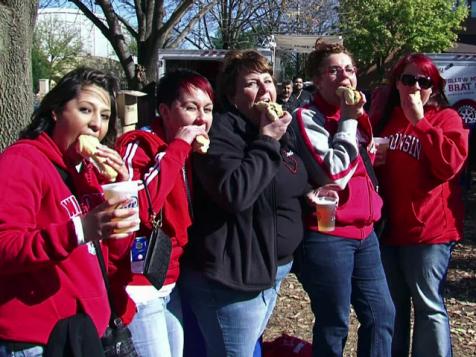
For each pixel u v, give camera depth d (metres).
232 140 2.80
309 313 5.63
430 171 3.52
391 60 31.81
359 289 3.30
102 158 2.19
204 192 2.81
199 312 2.91
